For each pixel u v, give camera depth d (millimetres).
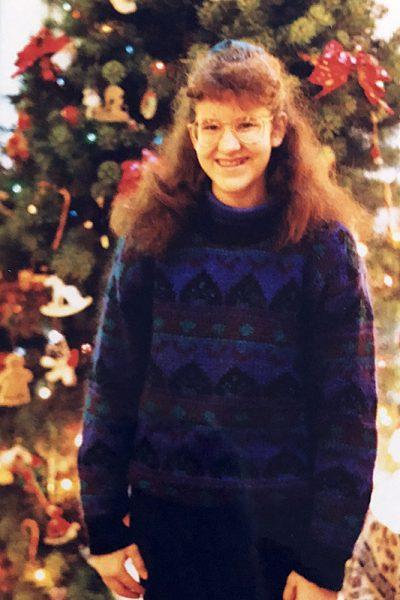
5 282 1592
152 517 1059
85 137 1516
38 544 1602
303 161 1049
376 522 1387
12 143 1558
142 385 1069
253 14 1453
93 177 1558
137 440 1069
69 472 1590
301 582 1011
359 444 983
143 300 1049
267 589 1035
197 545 1046
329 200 1047
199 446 1027
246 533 1029
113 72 1474
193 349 1023
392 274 1618
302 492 1019
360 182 1546
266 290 1007
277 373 1008
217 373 1017
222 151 1014
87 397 1105
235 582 1041
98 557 1103
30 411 1591
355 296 999
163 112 1517
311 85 1483
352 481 982
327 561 990
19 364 1570
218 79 1003
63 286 1546
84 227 1577
